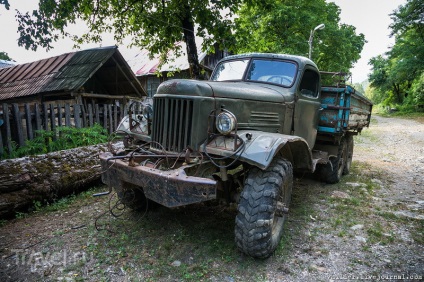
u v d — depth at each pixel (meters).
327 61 21.45
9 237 3.17
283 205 2.84
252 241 2.60
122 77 10.17
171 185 2.56
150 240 3.08
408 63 31.69
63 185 4.15
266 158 2.53
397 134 14.73
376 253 2.93
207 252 2.87
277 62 4.15
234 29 8.10
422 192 4.95
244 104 3.15
